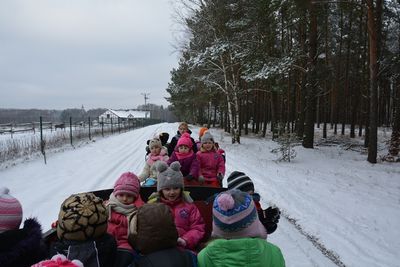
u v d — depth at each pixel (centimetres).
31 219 296
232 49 2705
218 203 298
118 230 389
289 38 3278
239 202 299
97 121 5566
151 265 278
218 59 2916
